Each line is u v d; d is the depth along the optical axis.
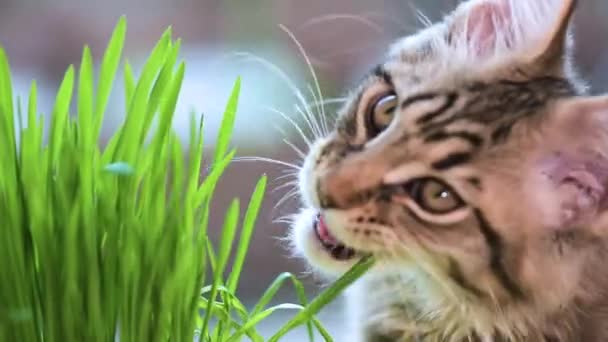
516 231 0.71
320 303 0.67
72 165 0.63
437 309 0.74
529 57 0.73
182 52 0.92
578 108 0.71
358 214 0.71
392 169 0.71
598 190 0.71
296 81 0.89
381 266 0.72
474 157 0.71
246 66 0.91
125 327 0.64
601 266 0.73
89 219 0.63
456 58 0.73
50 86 0.91
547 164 0.71
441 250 0.72
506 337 0.73
